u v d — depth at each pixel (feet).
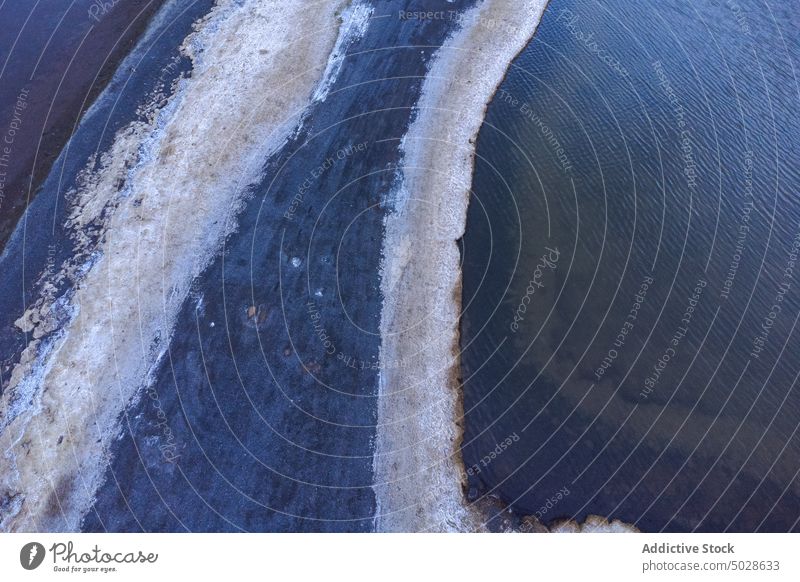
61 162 49.75
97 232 45.88
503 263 46.85
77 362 39.68
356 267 45.60
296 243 46.47
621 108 57.11
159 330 41.68
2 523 33.96
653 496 36.55
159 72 56.80
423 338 42.96
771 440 38.29
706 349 42.47
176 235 46.09
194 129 52.39
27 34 58.80
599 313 44.42
